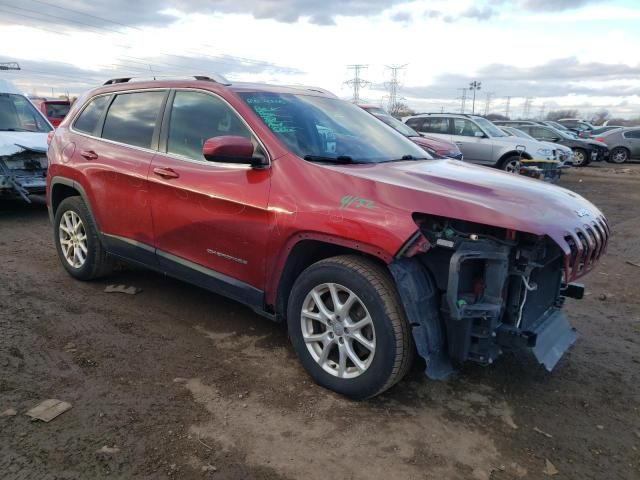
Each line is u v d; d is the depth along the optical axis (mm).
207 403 3066
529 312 3141
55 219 5125
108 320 4148
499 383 3463
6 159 7730
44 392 3096
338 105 4434
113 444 2662
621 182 16297
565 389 3430
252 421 2914
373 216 2904
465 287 2922
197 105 3975
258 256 3432
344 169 3301
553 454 2762
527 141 13672
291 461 2609
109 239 4535
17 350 3576
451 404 3186
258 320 4270
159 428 2809
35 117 9109
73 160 4793
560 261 3229
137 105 4457
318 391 3242
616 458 2750
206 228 3701
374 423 2947
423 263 2979
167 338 3891
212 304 4566
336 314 3119
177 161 3928
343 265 3041
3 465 2473
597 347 4090
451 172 3623
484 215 2785
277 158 3400
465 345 2904
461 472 2590
